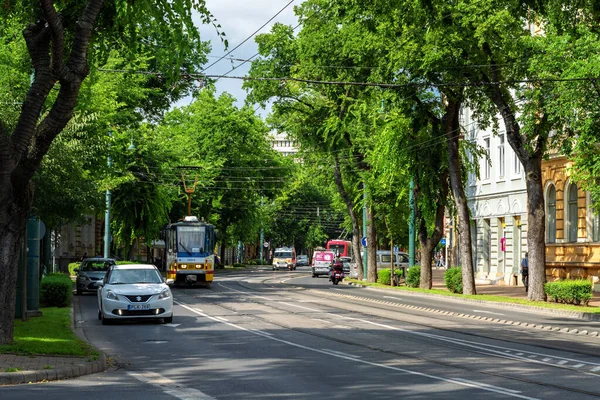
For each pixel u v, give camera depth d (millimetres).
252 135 81125
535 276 36312
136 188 54000
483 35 32750
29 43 16625
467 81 35781
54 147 29703
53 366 14008
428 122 42969
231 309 30906
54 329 20641
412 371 14586
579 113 28578
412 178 45344
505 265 55906
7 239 16484
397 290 48719
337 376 13891
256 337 20797
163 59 18297
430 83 32969
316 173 60406
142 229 55188
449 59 34469
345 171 57188
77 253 70375
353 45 38875
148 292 24484
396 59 35750
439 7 31672
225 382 13172
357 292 45250
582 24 25688
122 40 18609
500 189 56594
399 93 37750
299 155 60156
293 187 86000
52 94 30812
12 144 16312
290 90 55156
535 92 31766
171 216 74062
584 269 44844
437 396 11781
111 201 54000
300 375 14008
